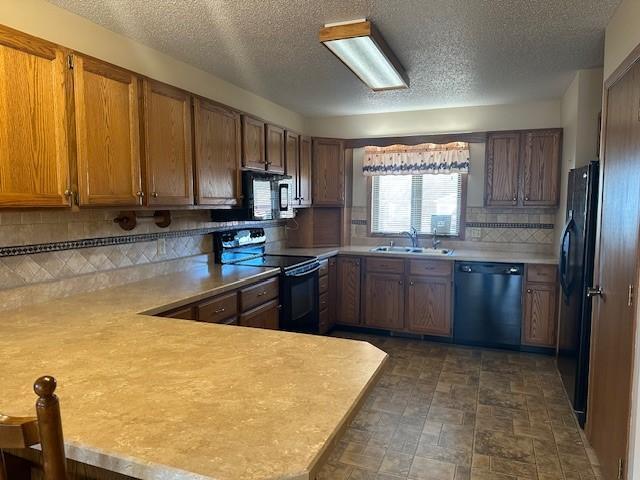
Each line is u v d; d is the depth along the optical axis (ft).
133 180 7.98
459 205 16.16
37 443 2.58
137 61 9.39
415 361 12.80
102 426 3.32
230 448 3.03
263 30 8.73
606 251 7.65
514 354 13.41
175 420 3.42
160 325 6.17
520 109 14.88
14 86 5.98
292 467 2.81
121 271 9.27
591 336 8.32
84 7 7.67
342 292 15.71
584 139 11.35
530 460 7.81
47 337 5.58
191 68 10.95
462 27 8.52
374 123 16.76
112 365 4.59
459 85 12.63
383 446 8.29
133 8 7.73
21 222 7.35
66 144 6.70
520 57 10.25
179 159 9.16
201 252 11.82
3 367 4.54
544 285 13.16
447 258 14.15
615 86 7.43
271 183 12.67
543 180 13.84
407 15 8.00
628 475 6.26
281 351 5.05
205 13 7.94
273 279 11.42
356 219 17.48
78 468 3.56
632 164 6.44
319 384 4.11
